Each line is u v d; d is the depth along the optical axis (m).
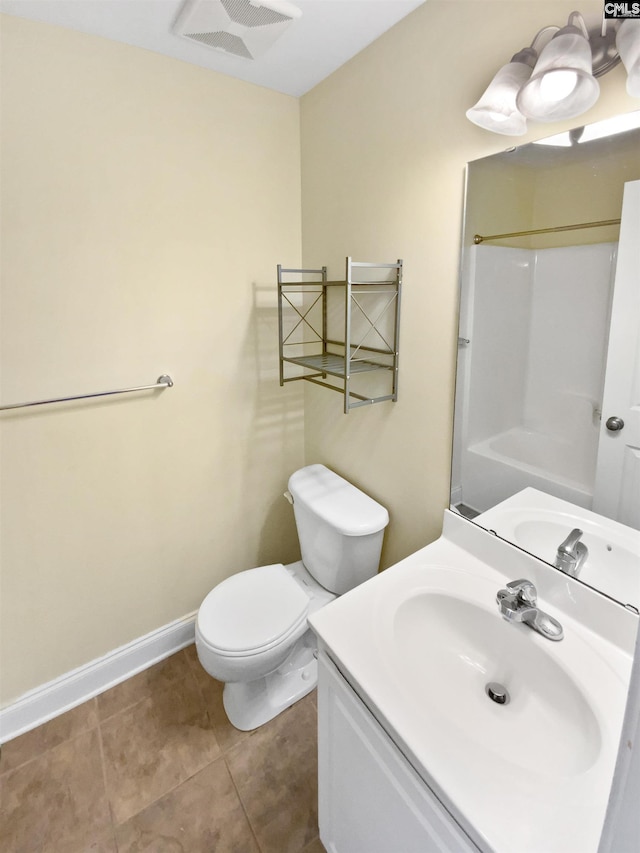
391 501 1.57
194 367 1.65
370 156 1.39
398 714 0.77
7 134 1.18
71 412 1.43
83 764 1.42
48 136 1.23
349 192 1.50
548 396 1.01
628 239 0.83
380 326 1.47
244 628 1.41
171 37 1.27
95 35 1.25
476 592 1.07
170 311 1.55
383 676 0.84
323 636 0.93
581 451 0.97
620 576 0.93
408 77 1.21
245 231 1.66
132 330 1.49
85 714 1.59
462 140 1.10
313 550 1.70
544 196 0.94
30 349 1.32
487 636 1.01
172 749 1.46
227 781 1.37
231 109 1.53
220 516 1.87
